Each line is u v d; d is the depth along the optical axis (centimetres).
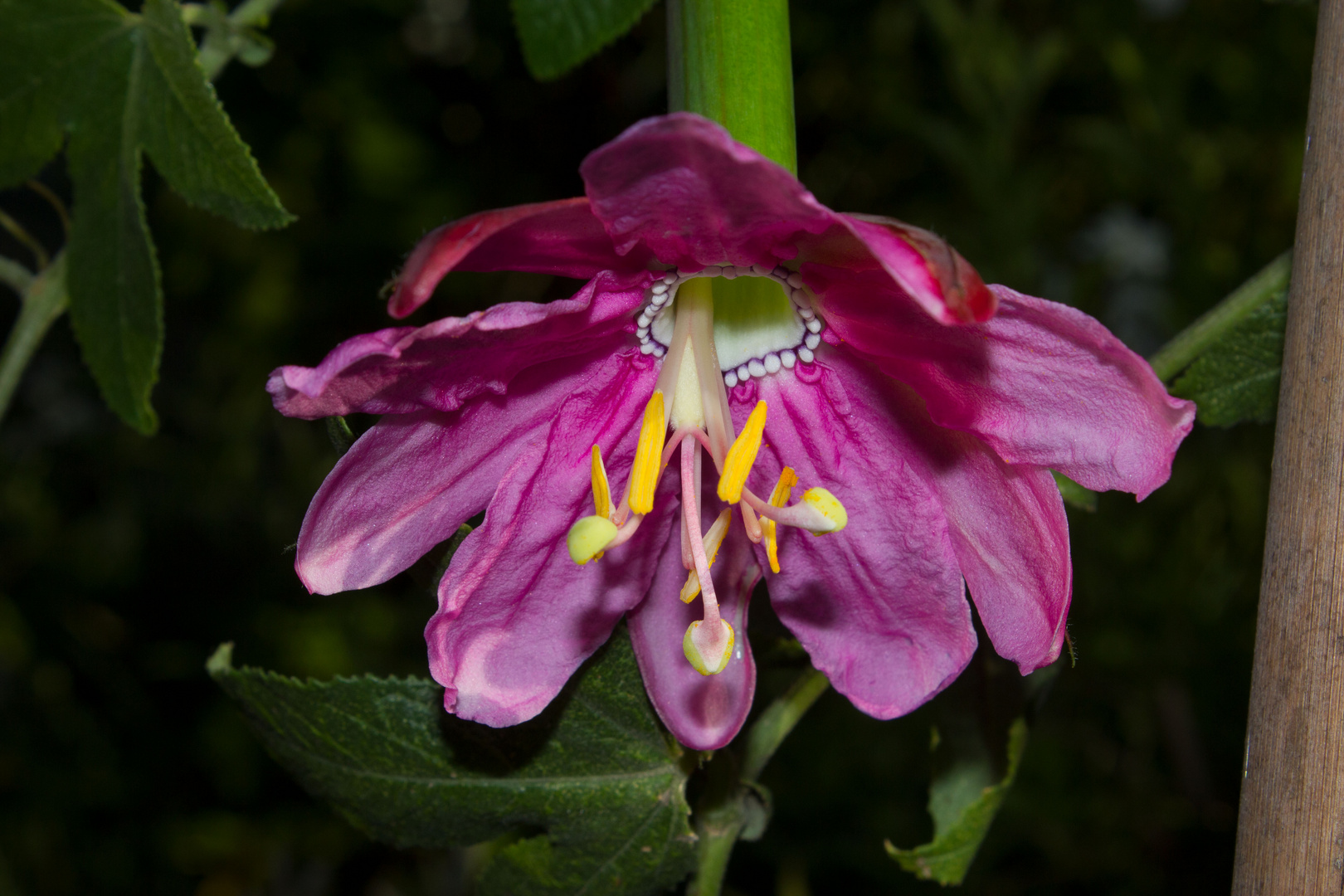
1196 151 68
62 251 39
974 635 34
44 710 85
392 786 35
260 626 85
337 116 84
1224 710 63
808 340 34
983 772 38
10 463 90
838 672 34
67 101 37
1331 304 32
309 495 85
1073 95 79
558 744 35
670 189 31
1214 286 65
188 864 84
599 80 83
